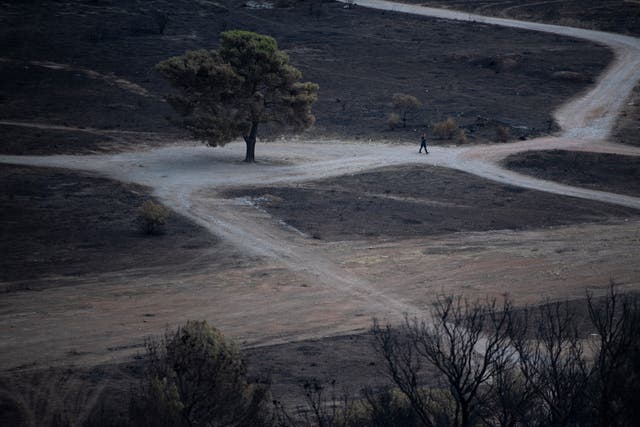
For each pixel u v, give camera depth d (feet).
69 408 307.58
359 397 310.04
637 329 196.34
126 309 433.07
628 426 173.78
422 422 216.95
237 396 229.25
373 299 451.53
